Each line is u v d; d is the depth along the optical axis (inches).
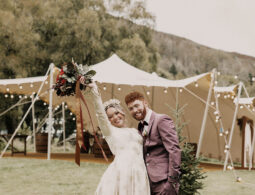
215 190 271.4
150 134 124.1
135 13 924.0
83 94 127.1
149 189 124.6
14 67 727.1
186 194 171.0
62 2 810.8
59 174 326.0
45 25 800.9
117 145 130.3
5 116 765.3
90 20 788.6
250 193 265.7
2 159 443.2
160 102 583.8
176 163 116.9
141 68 868.0
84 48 787.4
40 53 776.3
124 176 124.0
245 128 492.7
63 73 123.4
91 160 453.1
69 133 799.1
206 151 597.3
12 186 267.4
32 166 375.6
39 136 590.9
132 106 128.4
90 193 243.4
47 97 603.8
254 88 1518.2
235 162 564.7
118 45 878.4
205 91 480.1
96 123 639.1
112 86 581.3
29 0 783.7
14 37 725.3
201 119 578.6
